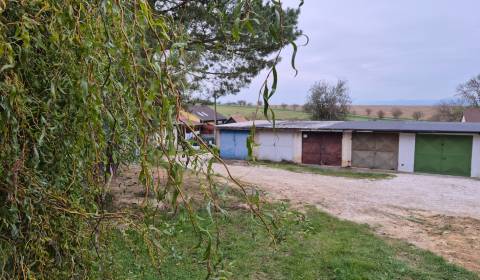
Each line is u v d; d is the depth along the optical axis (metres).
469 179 14.56
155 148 0.97
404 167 16.39
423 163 16.11
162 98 0.85
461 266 5.14
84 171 1.39
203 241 1.13
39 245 1.21
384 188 12.09
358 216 8.07
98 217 1.33
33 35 1.11
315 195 10.29
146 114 0.92
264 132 19.31
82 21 0.97
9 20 0.99
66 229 1.34
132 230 1.44
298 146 18.52
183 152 0.96
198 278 3.57
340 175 15.02
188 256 3.92
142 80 0.98
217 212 1.07
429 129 16.00
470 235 6.82
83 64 1.06
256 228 5.84
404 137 16.36
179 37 1.06
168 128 0.88
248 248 5.18
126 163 1.62
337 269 4.69
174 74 1.00
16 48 1.04
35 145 1.15
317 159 18.17
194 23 4.62
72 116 1.23
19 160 1.07
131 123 1.15
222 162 1.05
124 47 0.92
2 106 0.98
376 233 6.75
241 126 19.73
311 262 4.91
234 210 6.70
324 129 17.69
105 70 1.12
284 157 18.86
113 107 1.19
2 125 0.99
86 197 1.43
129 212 1.29
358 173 15.70
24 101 1.08
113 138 1.20
